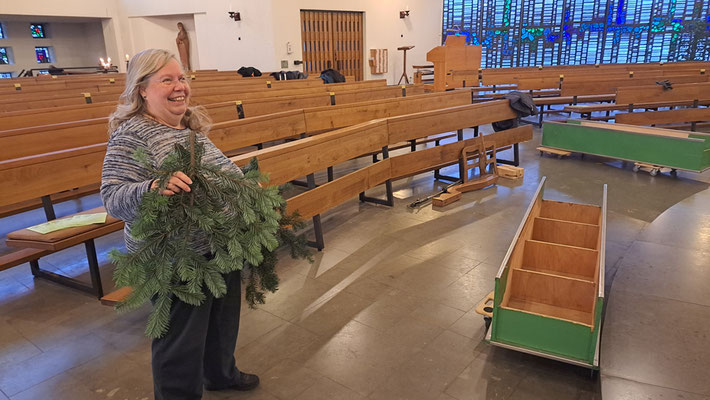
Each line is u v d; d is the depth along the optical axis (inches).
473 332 100.9
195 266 57.9
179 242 57.4
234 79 348.2
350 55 567.8
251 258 61.1
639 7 531.5
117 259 56.1
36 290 122.8
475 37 605.6
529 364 90.2
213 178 61.4
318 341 98.5
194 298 58.4
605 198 131.3
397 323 104.5
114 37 590.2
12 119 162.7
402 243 147.5
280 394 83.3
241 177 67.2
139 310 111.5
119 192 57.9
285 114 177.9
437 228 159.2
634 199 184.7
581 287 97.0
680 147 206.5
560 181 211.5
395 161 179.8
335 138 150.6
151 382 87.0
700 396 78.1
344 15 551.8
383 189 205.2
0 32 581.9
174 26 589.3
